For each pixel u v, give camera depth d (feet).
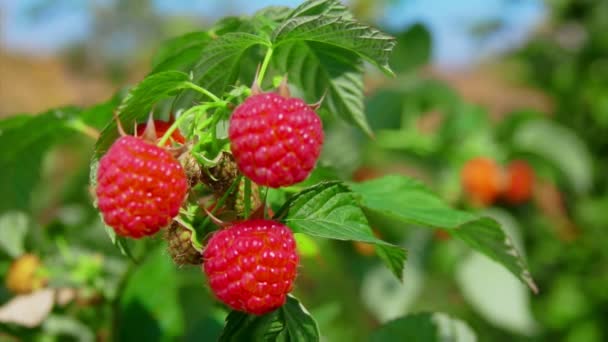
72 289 1.31
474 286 1.83
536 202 2.07
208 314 1.31
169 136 0.94
